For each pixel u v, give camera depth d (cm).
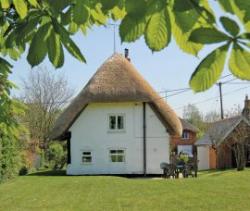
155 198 1448
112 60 3042
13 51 259
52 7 154
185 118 6719
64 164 3675
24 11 182
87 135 2922
